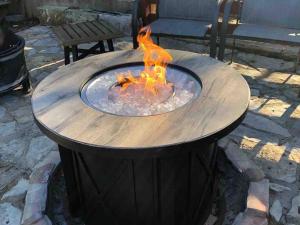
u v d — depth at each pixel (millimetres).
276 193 2523
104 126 1822
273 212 2371
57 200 2594
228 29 4129
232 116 1856
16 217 2471
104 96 2186
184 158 1931
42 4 6402
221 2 3797
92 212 2271
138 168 1894
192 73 2383
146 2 4266
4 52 3641
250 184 2377
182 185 2045
